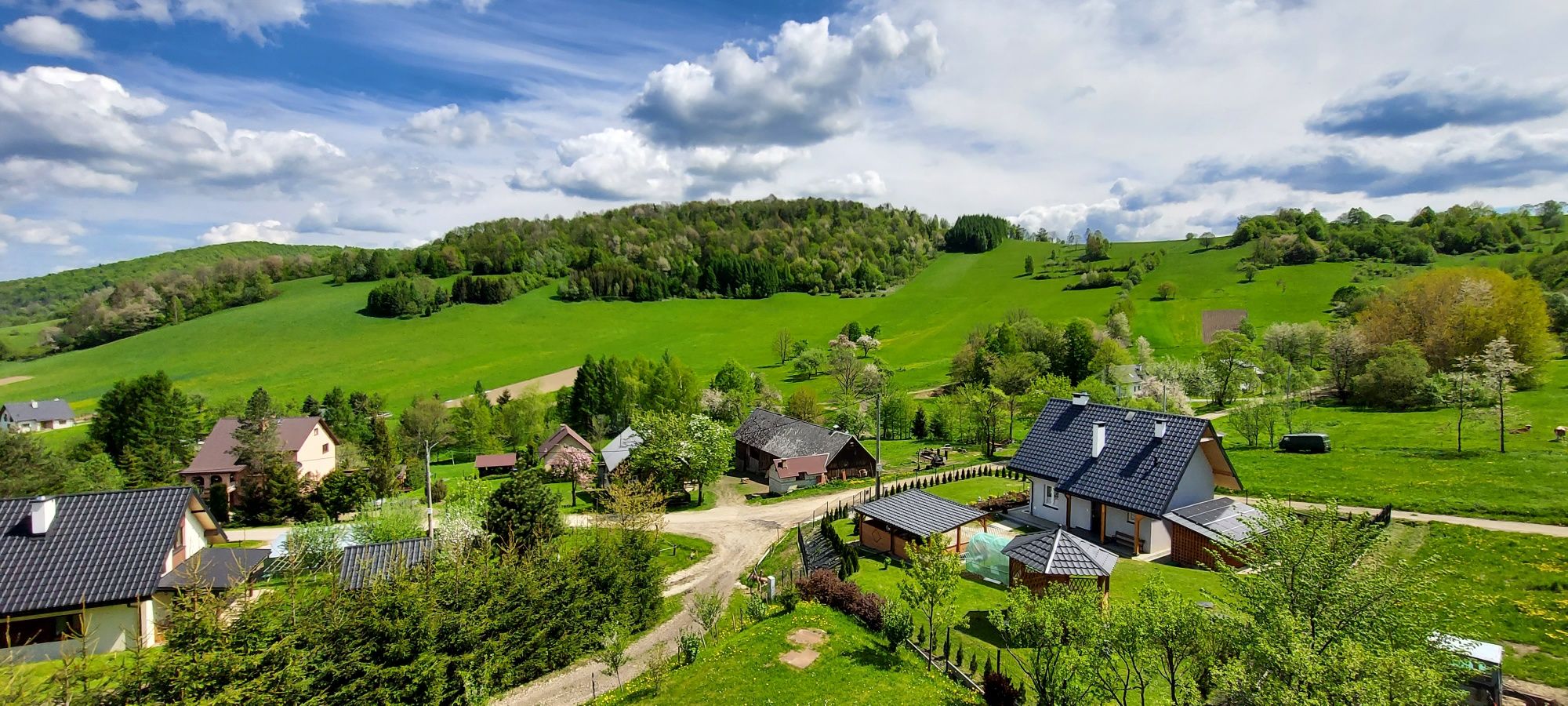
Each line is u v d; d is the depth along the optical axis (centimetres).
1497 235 15900
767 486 6950
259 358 13862
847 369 11831
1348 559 1812
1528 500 3784
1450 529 3516
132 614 3086
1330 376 9262
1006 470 6203
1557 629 2522
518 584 3008
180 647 2166
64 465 6281
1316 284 14988
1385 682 1364
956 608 3080
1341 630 1658
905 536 3962
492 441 10162
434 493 7644
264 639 2280
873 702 2217
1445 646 1791
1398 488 4297
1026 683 2325
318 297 17500
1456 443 5372
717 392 10775
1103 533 4006
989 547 3550
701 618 3094
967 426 8362
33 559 3045
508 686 2900
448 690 2705
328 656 2419
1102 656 1828
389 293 16300
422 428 9812
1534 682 2252
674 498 6462
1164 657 1773
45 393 12069
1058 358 11544
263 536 5884
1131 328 13925
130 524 3250
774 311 18488
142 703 2027
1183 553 3606
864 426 8956
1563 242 13438
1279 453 5666
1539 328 7319
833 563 3809
